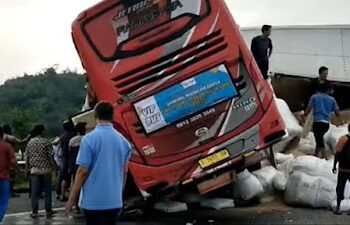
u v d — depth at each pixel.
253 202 12.46
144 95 10.29
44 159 12.56
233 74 10.33
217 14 10.34
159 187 10.30
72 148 12.88
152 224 10.92
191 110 10.30
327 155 13.88
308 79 17.69
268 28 14.38
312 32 17.52
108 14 10.34
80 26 10.34
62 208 14.17
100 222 6.76
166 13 10.33
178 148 10.29
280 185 12.32
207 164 10.28
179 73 10.30
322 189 11.82
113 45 10.32
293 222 10.53
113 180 6.79
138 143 10.28
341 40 17.00
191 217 11.53
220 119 10.32
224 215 11.57
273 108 10.43
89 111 12.45
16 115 30.83
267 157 12.82
